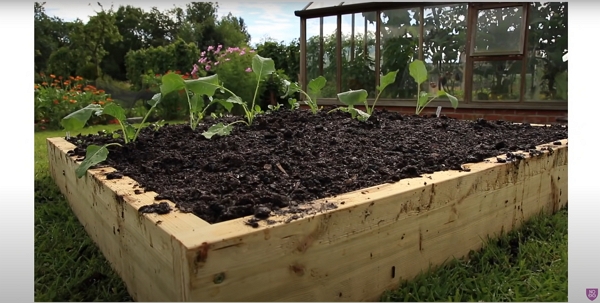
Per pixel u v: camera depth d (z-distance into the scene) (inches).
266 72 91.7
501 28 151.9
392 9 173.3
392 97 181.5
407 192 42.9
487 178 53.7
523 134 83.4
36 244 59.2
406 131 83.6
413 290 43.8
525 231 61.6
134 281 42.9
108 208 48.7
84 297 45.9
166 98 226.7
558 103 144.3
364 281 40.5
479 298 44.2
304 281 35.6
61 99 211.5
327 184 47.7
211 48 252.5
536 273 50.0
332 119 96.0
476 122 96.4
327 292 37.5
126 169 57.2
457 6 159.9
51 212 72.7
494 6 150.9
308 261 35.6
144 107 239.9
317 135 77.7
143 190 46.1
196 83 72.6
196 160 60.4
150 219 35.6
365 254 40.1
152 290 37.6
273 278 33.5
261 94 231.9
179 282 30.9
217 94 221.3
